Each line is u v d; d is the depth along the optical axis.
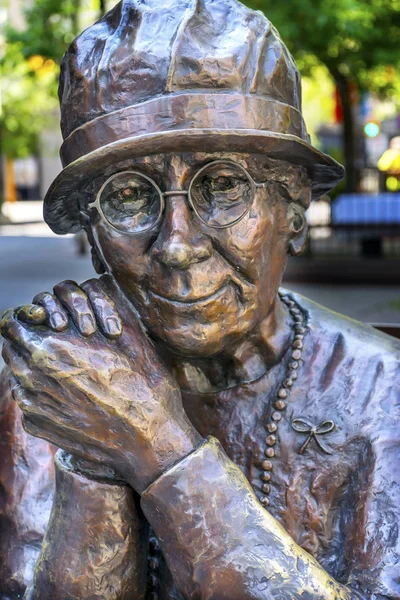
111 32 1.37
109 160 1.28
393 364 1.46
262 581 1.22
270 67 1.33
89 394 1.26
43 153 24.09
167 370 1.34
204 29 1.31
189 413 1.49
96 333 1.31
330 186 1.55
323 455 1.40
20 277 8.76
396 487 1.34
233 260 1.31
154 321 1.33
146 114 1.26
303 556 1.25
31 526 1.50
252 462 1.43
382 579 1.27
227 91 1.27
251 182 1.32
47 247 12.76
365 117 17.36
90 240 1.45
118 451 1.28
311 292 7.64
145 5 1.33
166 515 1.25
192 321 1.31
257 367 1.50
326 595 1.21
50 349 1.25
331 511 1.39
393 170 11.74
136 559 1.36
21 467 1.55
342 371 1.47
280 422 1.44
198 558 1.24
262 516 1.26
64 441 1.31
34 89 16.20
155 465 1.27
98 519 1.32
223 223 1.30
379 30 8.35
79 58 1.36
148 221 1.31
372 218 9.85
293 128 1.35
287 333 1.52
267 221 1.36
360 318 6.17
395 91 10.70
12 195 26.03
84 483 1.32
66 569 1.32
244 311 1.35
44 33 7.11
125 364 1.29
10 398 1.60
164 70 1.27
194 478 1.25
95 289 1.34
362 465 1.38
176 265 1.26
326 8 6.99
